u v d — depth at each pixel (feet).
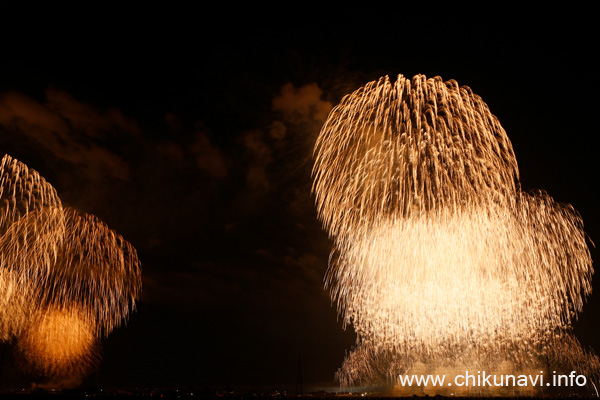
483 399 126.82
